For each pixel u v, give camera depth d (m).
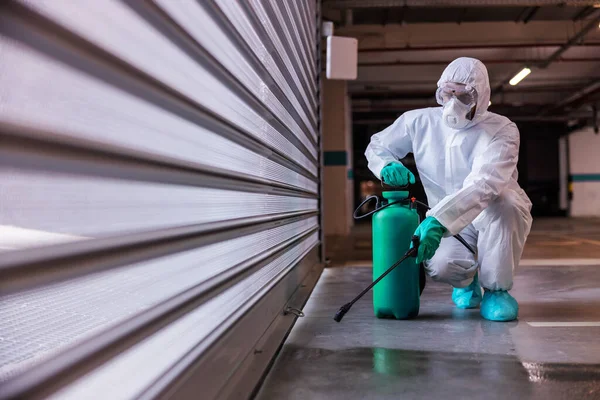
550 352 1.58
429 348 1.63
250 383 1.20
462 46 7.75
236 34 1.22
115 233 0.67
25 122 0.49
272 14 1.73
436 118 2.12
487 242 2.00
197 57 0.96
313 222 3.47
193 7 0.93
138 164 0.72
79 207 0.59
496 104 11.53
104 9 0.62
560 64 9.35
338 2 5.28
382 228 2.03
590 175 14.77
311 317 2.11
